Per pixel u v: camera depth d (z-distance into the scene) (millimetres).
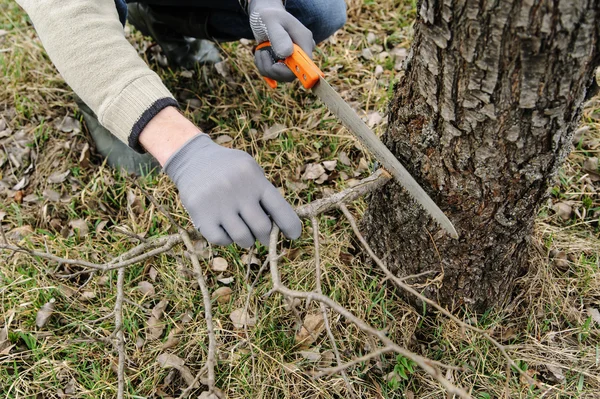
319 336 1744
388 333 1729
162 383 1693
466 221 1495
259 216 1311
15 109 2426
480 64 1155
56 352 1727
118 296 1379
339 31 2773
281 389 1638
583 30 1051
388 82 2510
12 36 2732
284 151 2232
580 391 1590
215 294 1853
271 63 1686
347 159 2221
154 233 2049
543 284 1790
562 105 1188
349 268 1858
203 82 2529
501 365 1662
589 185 2066
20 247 1378
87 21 1347
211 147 1357
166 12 2256
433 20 1180
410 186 1451
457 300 1725
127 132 1351
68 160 2281
